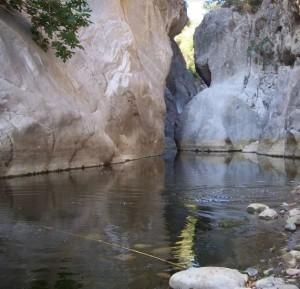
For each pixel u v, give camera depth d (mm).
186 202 7598
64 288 3719
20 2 12492
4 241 4969
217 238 5293
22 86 10680
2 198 7566
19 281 3844
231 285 3730
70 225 5738
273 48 23750
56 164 11453
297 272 4094
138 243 5016
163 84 20906
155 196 8156
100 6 17266
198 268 4000
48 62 12438
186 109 24844
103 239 5137
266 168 13695
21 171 10367
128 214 6512
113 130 14938
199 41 28078
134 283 3863
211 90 24984
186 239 5230
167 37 22969
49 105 10992
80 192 8336
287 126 18562
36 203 7176
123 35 16844
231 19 26766
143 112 17266
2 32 11055
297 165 14719
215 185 9688
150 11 21719
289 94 19094
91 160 12883
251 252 4758
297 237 5363
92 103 13867
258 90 24078
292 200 7863
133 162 15203
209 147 22906
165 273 4109
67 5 13008
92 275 4016
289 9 20859
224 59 26297
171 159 17281
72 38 12555
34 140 10453
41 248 4734
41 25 12516
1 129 9711
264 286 3725
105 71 15383
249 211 6840
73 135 11711
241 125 23219
